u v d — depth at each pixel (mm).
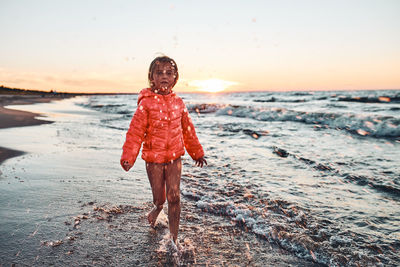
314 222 2352
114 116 14391
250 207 2598
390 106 18516
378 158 4785
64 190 2916
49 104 24922
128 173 3689
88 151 5023
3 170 3551
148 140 1962
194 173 3826
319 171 4000
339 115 10227
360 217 2477
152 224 2145
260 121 11609
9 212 2326
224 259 1793
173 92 2072
